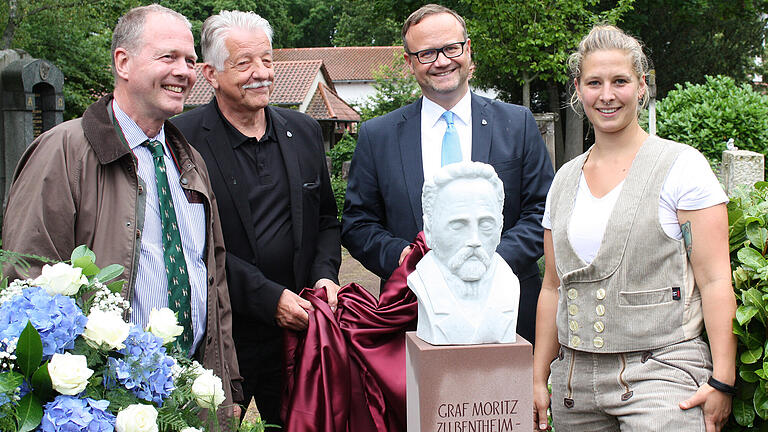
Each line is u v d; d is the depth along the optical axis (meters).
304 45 48.41
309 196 3.09
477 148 2.97
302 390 2.44
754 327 2.15
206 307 2.49
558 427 2.43
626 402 2.15
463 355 2.00
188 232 2.46
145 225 2.32
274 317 2.75
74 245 2.18
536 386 2.54
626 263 2.15
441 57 2.87
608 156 2.29
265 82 2.87
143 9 2.34
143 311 2.29
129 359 1.80
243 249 2.92
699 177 2.08
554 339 2.54
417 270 2.17
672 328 2.11
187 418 1.96
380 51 38.69
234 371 2.59
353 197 3.13
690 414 2.04
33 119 9.26
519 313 2.93
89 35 18.97
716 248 2.06
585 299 2.25
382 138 3.09
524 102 12.88
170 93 2.32
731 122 8.26
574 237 2.28
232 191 2.90
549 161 3.08
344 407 2.43
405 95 20.70
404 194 2.98
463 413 2.01
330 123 24.95
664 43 16.16
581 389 2.29
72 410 1.61
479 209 2.04
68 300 1.76
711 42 16.70
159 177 2.38
